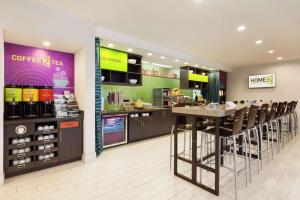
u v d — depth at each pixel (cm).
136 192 216
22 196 205
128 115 425
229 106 284
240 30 347
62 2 247
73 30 286
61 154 292
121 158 330
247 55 550
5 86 262
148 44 426
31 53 303
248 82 705
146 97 573
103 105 420
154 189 223
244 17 291
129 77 476
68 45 300
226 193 214
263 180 247
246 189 224
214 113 207
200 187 227
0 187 223
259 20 302
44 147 276
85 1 246
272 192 217
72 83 346
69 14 281
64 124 293
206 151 311
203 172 269
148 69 565
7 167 246
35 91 285
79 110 316
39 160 272
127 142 425
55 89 327
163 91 565
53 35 263
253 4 250
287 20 300
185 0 243
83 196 206
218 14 282
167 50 475
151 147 402
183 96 625
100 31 336
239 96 732
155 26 333
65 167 286
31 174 260
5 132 243
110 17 296
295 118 548
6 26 223
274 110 350
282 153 365
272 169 285
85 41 302
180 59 521
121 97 441
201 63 588
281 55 546
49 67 321
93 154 317
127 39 380
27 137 264
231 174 265
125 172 271
